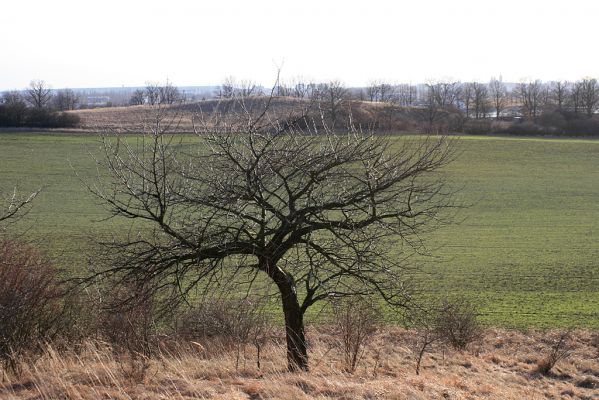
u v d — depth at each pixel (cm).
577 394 1477
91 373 1004
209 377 1076
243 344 1481
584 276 3194
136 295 1160
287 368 1228
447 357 1728
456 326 1858
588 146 9069
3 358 1064
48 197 5041
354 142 1204
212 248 1148
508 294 2795
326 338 1864
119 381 975
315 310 2259
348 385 1046
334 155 1162
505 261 3547
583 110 12675
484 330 2134
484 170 7394
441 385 1212
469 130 10588
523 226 4741
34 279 1255
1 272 1241
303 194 1222
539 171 7412
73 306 1320
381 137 1257
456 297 2675
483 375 1546
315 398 952
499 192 6203
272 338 1738
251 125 1143
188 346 1369
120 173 1167
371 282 1234
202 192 1170
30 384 948
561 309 2548
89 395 881
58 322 1255
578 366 1777
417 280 2698
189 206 1182
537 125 11694
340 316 1545
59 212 4500
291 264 1293
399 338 1917
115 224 4078
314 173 1159
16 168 6194
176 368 1094
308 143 1188
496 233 4469
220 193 1142
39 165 6362
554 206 5594
